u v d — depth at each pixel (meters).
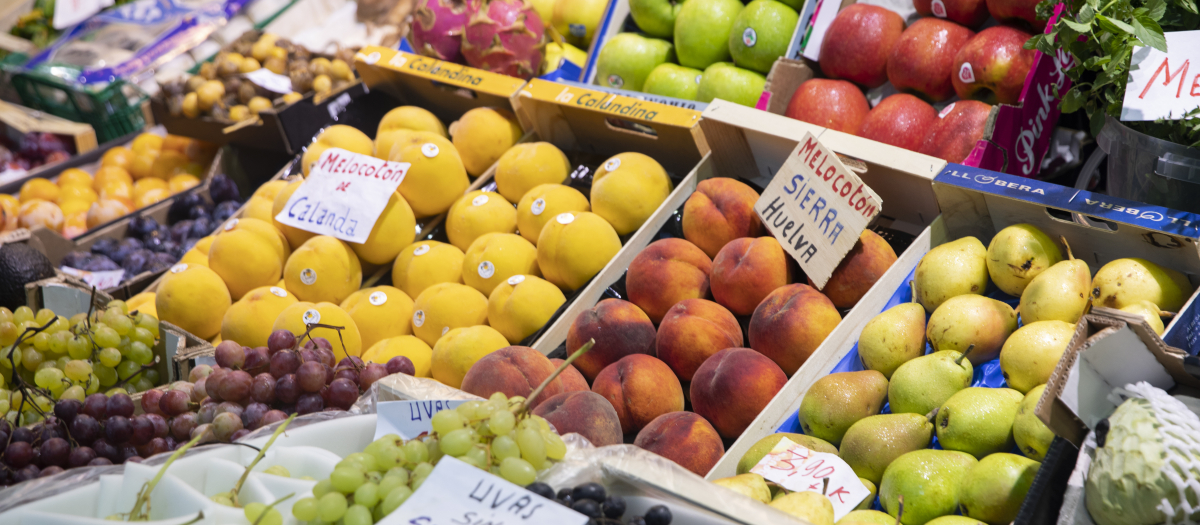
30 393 2.01
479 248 2.75
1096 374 1.30
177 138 4.71
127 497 1.29
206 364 2.27
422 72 3.35
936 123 2.54
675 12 3.38
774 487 1.72
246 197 4.32
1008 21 2.56
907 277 2.18
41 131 5.14
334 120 3.76
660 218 2.65
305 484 1.30
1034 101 2.31
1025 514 1.22
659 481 1.29
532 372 2.08
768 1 3.00
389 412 1.61
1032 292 1.84
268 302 2.63
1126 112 1.88
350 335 2.53
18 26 6.25
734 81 3.03
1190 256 1.78
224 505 1.24
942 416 1.67
